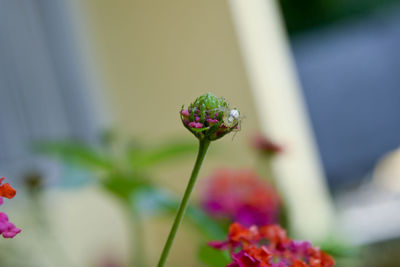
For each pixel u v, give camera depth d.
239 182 0.71
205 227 0.50
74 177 0.63
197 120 0.28
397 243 1.38
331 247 0.55
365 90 2.31
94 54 1.34
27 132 1.21
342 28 2.58
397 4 2.51
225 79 1.32
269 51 1.41
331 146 2.31
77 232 1.17
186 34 1.33
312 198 1.38
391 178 1.91
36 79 1.25
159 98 1.35
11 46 1.23
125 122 1.35
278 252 0.30
